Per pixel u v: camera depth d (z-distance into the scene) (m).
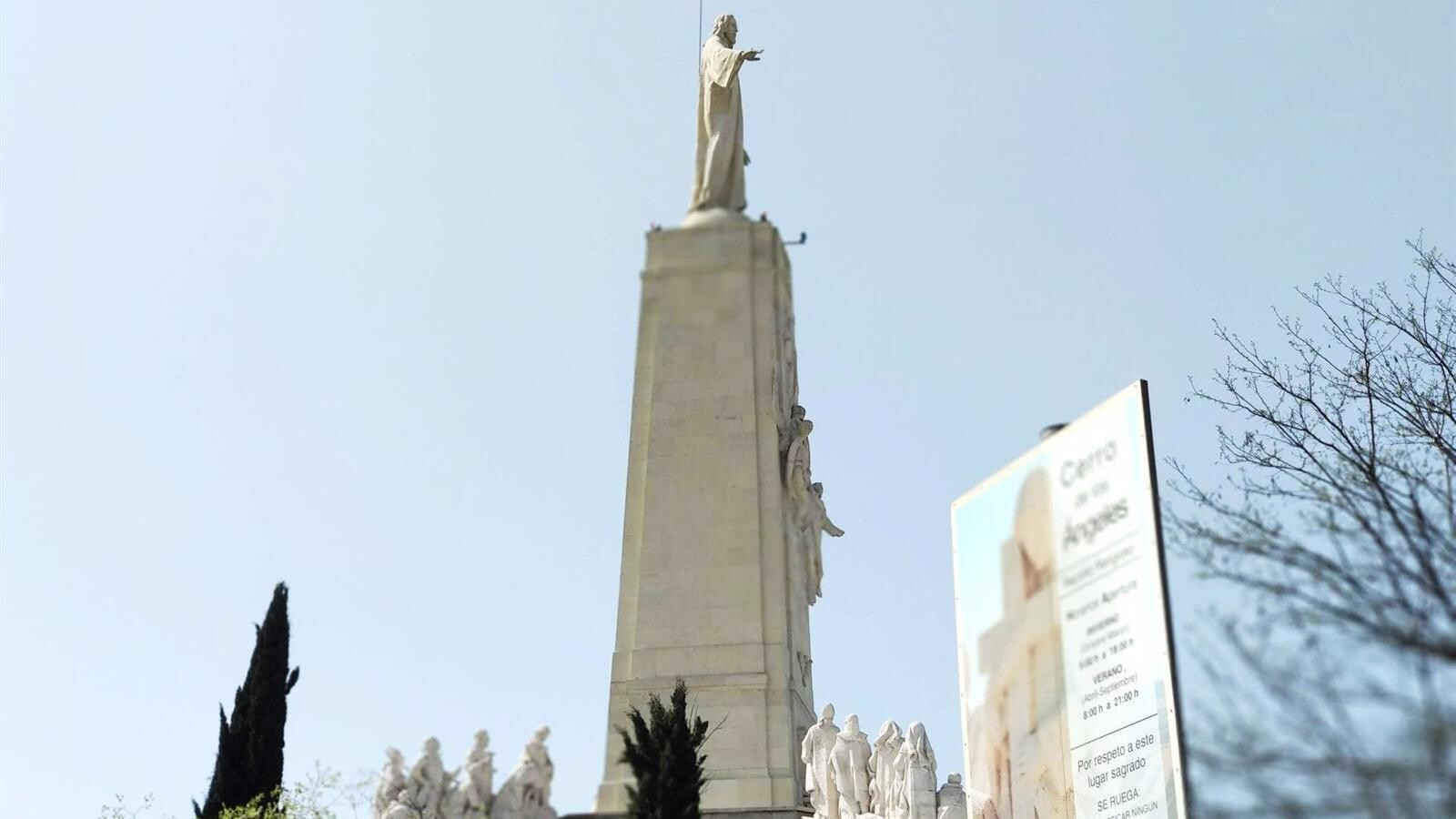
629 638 36.25
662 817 28.30
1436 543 25.08
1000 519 33.12
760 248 38.12
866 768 37.12
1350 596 21.02
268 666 43.12
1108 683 29.41
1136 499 29.38
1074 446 31.28
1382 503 26.64
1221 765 20.31
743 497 36.84
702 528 36.78
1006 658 32.28
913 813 35.53
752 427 37.12
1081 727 29.92
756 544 36.59
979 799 32.19
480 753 31.56
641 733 29.70
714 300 37.88
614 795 30.78
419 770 31.42
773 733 35.28
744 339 37.66
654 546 36.81
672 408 37.47
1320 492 29.97
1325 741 19.72
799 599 38.56
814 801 37.00
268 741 42.22
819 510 41.69
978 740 32.72
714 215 38.97
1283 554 22.66
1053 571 31.30
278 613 43.94
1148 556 28.81
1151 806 27.98
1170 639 28.00
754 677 35.69
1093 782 29.48
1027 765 31.20
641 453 37.34
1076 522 30.88
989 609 32.97
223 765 41.62
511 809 30.83
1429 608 21.11
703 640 36.06
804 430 39.78
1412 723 19.27
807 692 38.97
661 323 38.00
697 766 29.89
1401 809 19.02
